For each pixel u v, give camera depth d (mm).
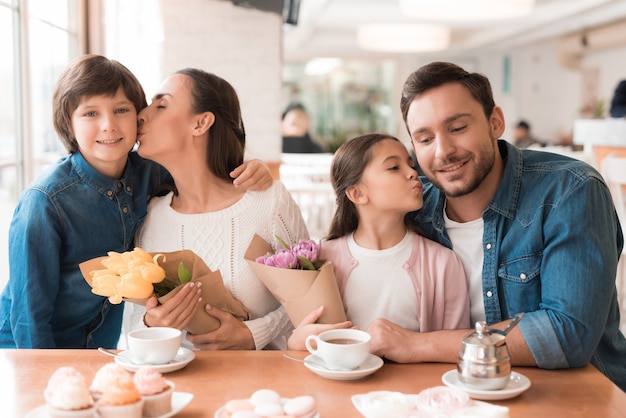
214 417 1188
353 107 15102
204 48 5523
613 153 5469
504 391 1290
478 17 7000
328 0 7230
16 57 2969
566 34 12055
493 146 1654
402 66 13695
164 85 1854
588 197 1592
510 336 1486
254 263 1647
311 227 5090
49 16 3418
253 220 1883
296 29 10492
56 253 1800
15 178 2986
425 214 1814
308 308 1604
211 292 1678
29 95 3016
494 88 13992
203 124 1836
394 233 1749
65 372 1191
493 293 1678
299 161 6809
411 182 1679
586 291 1514
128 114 1806
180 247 1870
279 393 1317
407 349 1483
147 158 1862
